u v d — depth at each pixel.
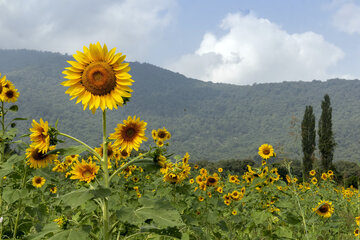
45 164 3.96
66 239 3.05
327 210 6.27
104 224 3.21
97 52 3.50
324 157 35.00
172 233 3.19
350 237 7.54
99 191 2.98
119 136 3.52
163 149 3.51
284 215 6.24
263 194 6.94
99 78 3.41
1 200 5.20
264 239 6.27
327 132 40.56
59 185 7.80
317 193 10.46
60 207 6.04
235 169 42.72
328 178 12.94
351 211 9.43
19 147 5.54
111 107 3.42
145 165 3.42
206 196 6.66
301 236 6.49
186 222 4.90
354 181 13.91
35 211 5.18
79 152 3.27
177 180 6.38
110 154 5.14
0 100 5.75
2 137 5.54
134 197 6.72
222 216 7.62
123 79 3.47
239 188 9.77
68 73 3.48
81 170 3.70
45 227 3.41
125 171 7.34
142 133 3.55
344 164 45.34
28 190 5.18
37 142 3.37
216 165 42.62
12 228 5.14
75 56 3.50
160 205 3.23
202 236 5.23
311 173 12.99
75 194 2.96
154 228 3.19
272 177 7.06
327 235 7.52
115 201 5.81
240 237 6.81
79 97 3.46
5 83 5.86
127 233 3.90
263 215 6.20
